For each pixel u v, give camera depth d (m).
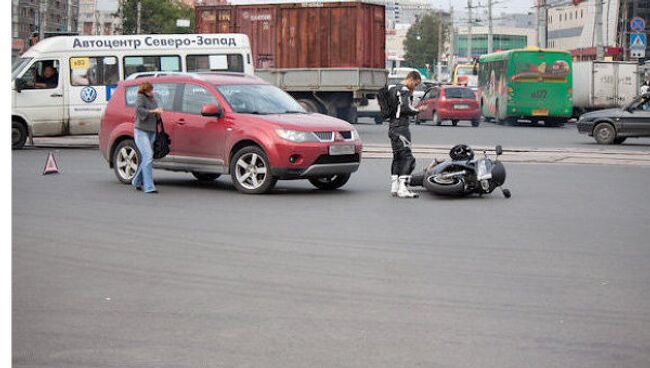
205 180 21.48
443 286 9.29
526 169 24.09
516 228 13.58
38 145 33.38
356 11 38.44
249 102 18.86
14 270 10.18
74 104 31.61
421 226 13.72
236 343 6.97
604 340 7.09
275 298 8.70
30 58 31.30
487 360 6.48
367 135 40.31
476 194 18.39
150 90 18.34
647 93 34.59
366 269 10.23
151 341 7.04
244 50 34.03
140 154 19.44
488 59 60.31
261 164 18.27
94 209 15.67
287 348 6.82
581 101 62.22
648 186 19.83
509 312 8.10
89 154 29.08
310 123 18.09
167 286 9.29
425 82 66.69
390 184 20.36
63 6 157.25
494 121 62.34
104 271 10.12
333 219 14.48
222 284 9.38
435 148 30.58
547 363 6.41
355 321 7.73
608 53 83.31
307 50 39.16
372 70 39.09
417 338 7.13
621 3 122.12
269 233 12.95
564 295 8.86
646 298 8.76
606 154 28.73
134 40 32.59
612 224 14.06
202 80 19.17
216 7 40.50
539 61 53.50
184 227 13.54
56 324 7.61
